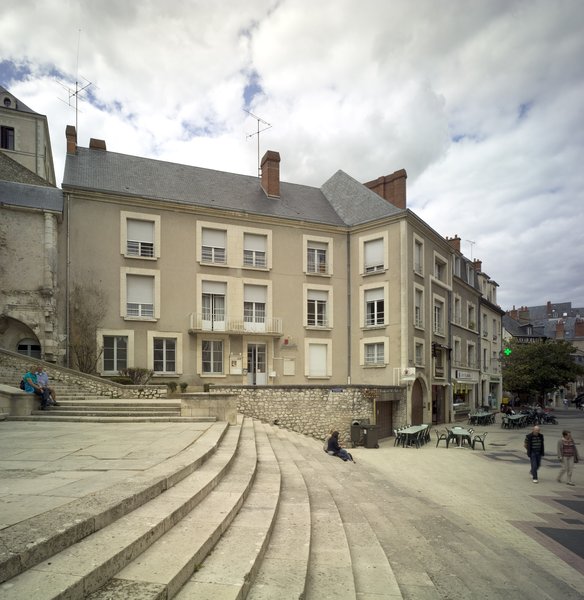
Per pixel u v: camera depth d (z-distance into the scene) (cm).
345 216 2594
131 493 392
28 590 230
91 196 1988
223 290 2223
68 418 1140
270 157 2567
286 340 2309
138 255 2048
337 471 1071
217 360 2189
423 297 2448
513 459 1542
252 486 614
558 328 6938
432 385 2492
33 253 1833
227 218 2247
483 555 577
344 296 2466
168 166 2455
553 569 575
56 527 295
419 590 421
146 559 309
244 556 353
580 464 1471
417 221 2373
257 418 1722
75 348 1886
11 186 1844
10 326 1822
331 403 1848
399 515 728
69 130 2209
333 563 411
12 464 546
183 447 698
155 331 2048
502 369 4116
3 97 3009
